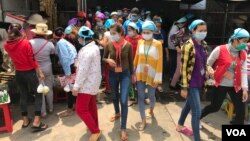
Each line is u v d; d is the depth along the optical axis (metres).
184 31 5.79
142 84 4.21
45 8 7.22
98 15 6.29
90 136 4.07
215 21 8.64
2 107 4.11
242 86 3.68
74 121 4.57
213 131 4.21
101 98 5.53
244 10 8.40
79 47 4.83
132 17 5.71
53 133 4.18
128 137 4.03
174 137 4.04
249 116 4.46
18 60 4.09
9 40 4.04
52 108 4.90
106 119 4.64
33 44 4.36
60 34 4.87
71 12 8.30
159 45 4.08
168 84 6.51
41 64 4.48
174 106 5.20
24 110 4.35
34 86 4.23
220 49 3.72
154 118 4.67
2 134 4.16
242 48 3.54
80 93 3.63
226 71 3.71
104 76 5.62
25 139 4.01
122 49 3.93
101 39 5.89
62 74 5.41
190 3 7.70
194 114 3.52
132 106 5.18
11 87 5.44
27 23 5.41
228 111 4.68
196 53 3.39
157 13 8.55
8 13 6.38
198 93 3.50
